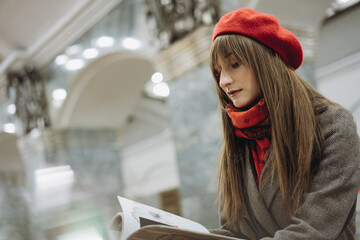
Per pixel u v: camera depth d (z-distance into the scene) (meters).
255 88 1.29
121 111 10.91
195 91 6.12
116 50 8.50
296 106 1.24
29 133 10.66
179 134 6.31
